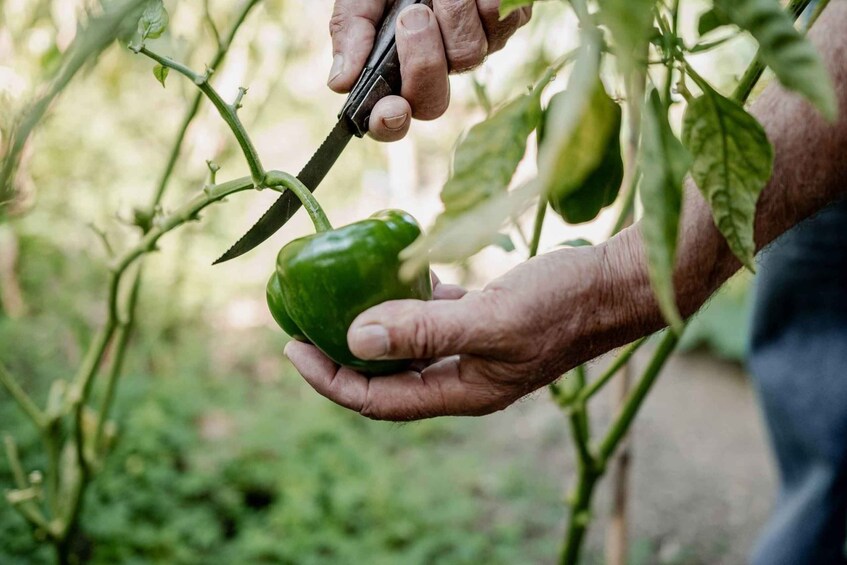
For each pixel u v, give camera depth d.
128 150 2.48
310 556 1.36
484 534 1.55
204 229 2.38
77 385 0.75
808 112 0.47
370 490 1.53
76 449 0.77
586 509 0.71
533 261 0.48
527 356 0.49
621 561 0.99
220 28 1.12
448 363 0.52
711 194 0.38
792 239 0.89
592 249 0.49
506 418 1.99
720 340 2.28
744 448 1.93
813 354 0.91
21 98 0.49
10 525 1.24
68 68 0.36
